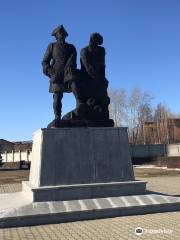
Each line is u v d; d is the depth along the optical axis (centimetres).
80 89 1166
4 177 2792
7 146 8031
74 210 938
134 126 6050
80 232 807
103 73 1209
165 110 6656
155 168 3578
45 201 985
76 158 1073
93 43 1198
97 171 1081
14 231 837
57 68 1173
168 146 4884
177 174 2747
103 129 1112
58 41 1194
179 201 1032
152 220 909
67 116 1162
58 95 1168
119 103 5781
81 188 1023
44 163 1047
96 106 1167
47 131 1066
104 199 1009
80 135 1091
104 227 848
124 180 1096
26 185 1107
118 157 1107
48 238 760
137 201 1010
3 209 948
